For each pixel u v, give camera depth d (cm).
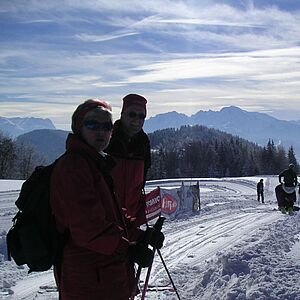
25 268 890
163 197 1827
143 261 336
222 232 1367
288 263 702
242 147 11675
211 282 698
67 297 319
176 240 1233
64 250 318
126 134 500
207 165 10738
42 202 316
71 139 323
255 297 553
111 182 336
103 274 316
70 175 305
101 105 331
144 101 509
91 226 297
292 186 1900
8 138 6819
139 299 647
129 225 397
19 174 7069
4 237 1107
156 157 10219
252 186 4581
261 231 1200
